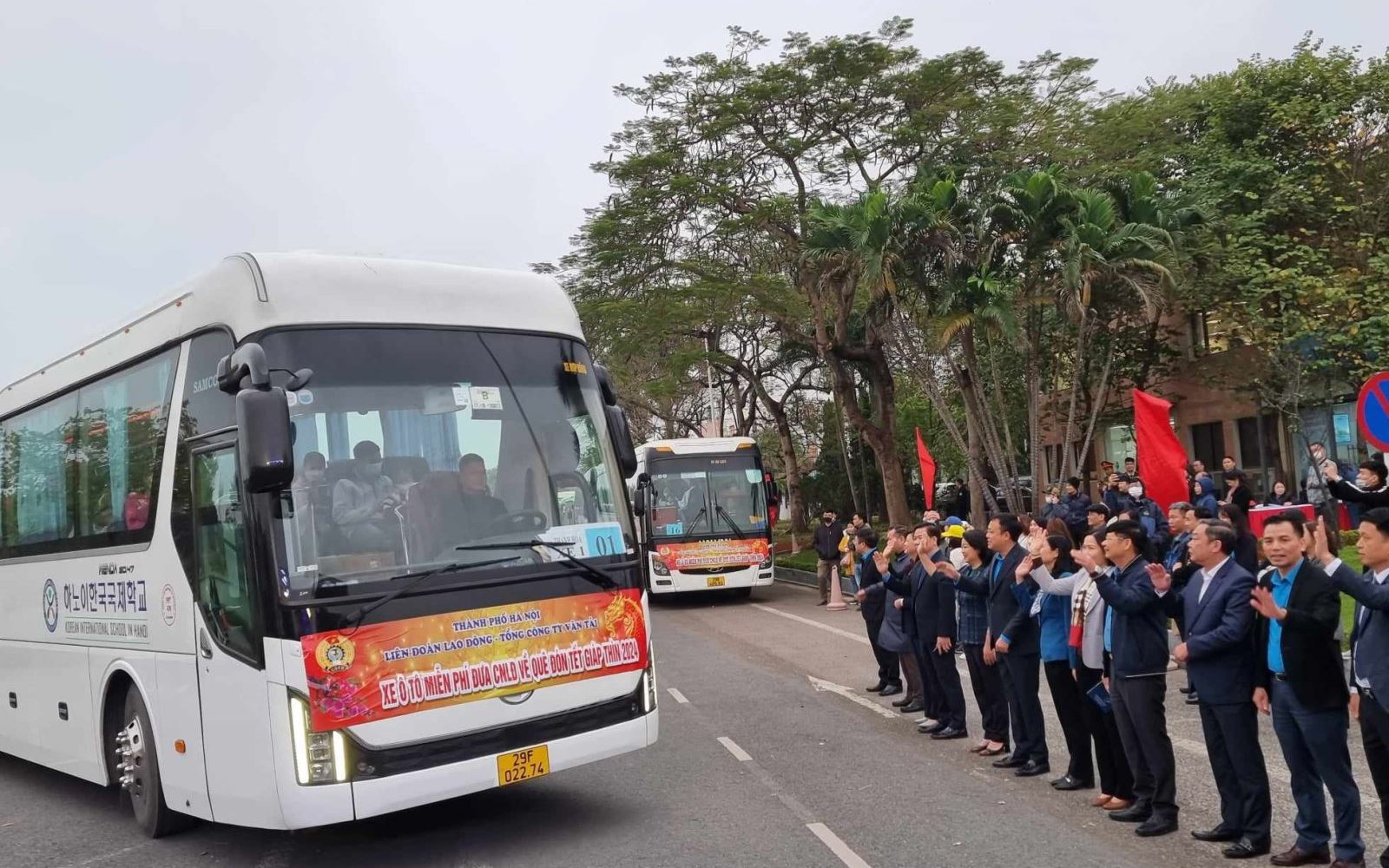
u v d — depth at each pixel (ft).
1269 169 78.48
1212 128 84.79
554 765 22.11
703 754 31.40
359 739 19.94
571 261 101.71
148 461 25.07
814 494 134.62
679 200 92.32
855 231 74.84
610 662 23.29
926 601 33.50
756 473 79.00
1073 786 26.30
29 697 31.12
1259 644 20.62
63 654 28.99
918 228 72.49
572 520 23.62
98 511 27.40
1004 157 81.66
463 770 20.92
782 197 88.48
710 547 76.95
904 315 84.94
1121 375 92.48
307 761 19.67
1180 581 34.65
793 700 39.45
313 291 22.22
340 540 20.74
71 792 32.37
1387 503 31.45
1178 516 34.94
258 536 20.39
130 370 26.37
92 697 27.50
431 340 23.12
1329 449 83.35
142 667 24.90
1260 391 79.56
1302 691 19.21
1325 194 78.18
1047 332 88.07
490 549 22.15
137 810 26.09
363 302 22.66
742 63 90.17
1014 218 71.15
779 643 55.47
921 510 130.41
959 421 119.65
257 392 19.63
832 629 59.72
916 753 30.73
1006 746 30.04
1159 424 39.60
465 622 21.38
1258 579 20.70
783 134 90.27
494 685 21.50
